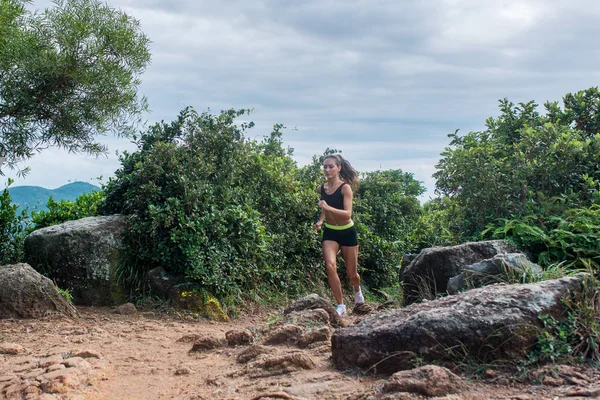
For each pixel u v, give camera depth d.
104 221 8.80
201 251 8.64
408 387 3.39
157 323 7.45
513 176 8.09
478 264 5.71
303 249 11.39
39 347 5.62
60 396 4.01
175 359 5.32
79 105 9.47
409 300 7.11
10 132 9.05
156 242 8.68
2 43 8.49
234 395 3.86
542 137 8.38
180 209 8.77
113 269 8.50
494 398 3.32
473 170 8.41
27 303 7.09
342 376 3.98
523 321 3.84
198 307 8.23
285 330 5.20
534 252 6.89
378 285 12.81
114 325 7.08
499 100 10.65
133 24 9.98
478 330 3.83
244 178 11.19
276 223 11.19
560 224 6.76
